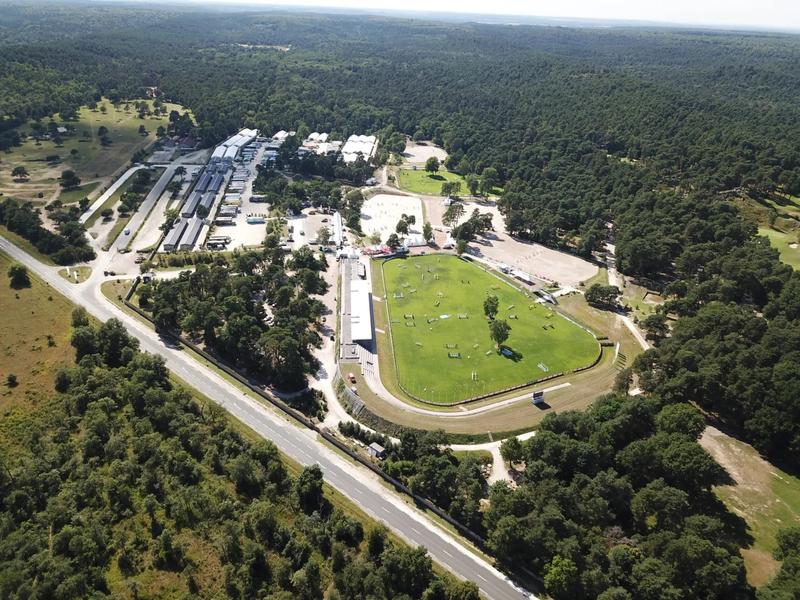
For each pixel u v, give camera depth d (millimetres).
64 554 104625
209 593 102750
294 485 130125
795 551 114562
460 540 125562
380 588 105000
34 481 117812
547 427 148625
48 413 143625
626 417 146000
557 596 110750
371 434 155125
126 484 121062
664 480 131000
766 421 149625
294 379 174125
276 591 105188
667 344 184500
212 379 175875
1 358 166625
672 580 105938
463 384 179750
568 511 123062
